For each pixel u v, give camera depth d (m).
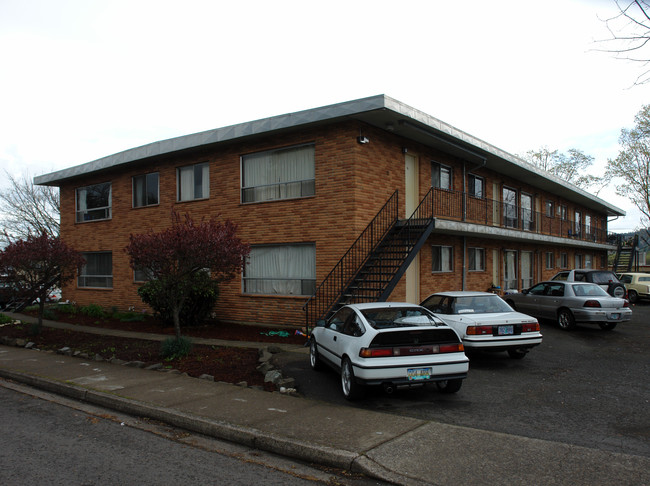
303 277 13.78
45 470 4.53
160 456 4.93
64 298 20.88
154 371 8.68
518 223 20.78
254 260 14.77
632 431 5.46
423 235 12.80
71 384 7.71
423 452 4.70
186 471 4.52
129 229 18.22
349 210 12.74
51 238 13.54
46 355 10.67
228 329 13.56
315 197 13.41
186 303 13.90
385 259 12.57
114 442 5.37
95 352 10.62
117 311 18.30
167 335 12.84
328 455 4.68
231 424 5.58
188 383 7.71
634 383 7.75
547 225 25.08
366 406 6.53
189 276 9.94
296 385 7.67
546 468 4.32
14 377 8.73
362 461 4.51
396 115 12.39
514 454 4.64
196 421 5.77
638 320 16.34
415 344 6.50
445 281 16.56
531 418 5.96
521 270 22.52
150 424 6.06
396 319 7.09
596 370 8.70
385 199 13.80
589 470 4.27
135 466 4.64
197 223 15.78
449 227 14.16
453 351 6.62
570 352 10.45
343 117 12.43
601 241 32.84
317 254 13.31
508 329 8.85
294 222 13.79
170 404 6.47
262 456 4.96
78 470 4.53
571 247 29.19
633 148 32.09
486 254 19.47
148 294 14.13
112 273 19.05
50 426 5.97
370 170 13.27
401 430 5.33
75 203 20.69
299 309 13.52
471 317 9.04
